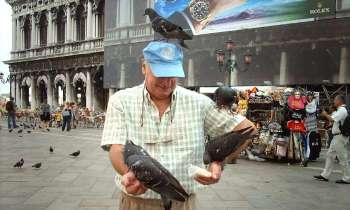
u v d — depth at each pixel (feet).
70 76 149.07
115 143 9.67
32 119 132.36
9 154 50.49
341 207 26.32
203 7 96.17
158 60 9.15
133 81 116.26
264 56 85.76
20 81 175.83
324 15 77.30
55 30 156.46
